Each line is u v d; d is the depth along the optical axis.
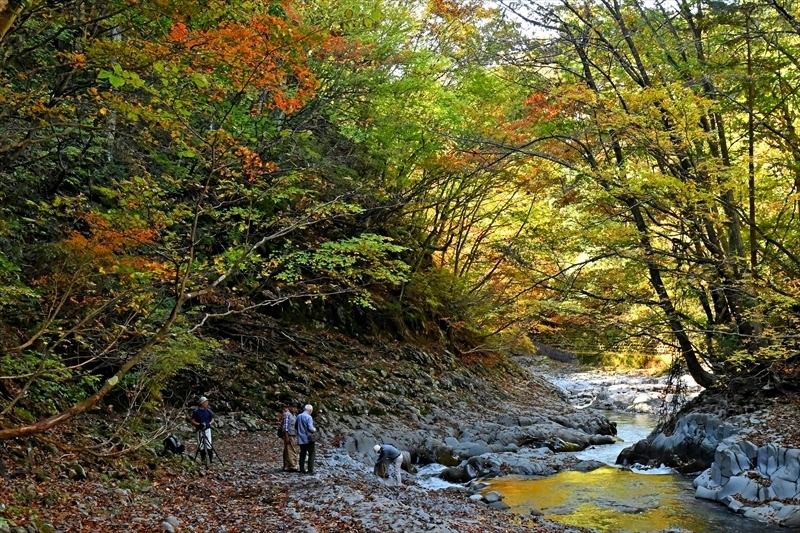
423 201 21.41
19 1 4.91
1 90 7.49
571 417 23.17
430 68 18.58
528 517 11.12
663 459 16.17
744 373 16.47
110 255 6.86
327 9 14.17
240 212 10.79
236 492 9.88
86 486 8.03
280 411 16.80
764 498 11.79
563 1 15.37
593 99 13.30
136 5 7.30
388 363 22.89
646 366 38.56
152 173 12.09
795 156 13.40
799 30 11.40
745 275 12.41
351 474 12.66
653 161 16.41
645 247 13.82
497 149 18.77
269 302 7.34
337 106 17.25
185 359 10.46
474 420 21.02
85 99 10.12
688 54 15.03
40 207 8.68
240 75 7.64
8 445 7.96
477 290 24.64
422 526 8.55
